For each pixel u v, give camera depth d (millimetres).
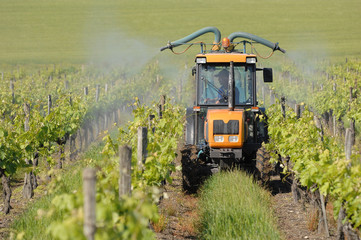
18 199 30734
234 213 23344
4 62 144375
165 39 168000
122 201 13891
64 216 13883
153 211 15859
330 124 56125
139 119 29219
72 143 45688
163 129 30781
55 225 12484
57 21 199750
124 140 29953
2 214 27203
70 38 178000
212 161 32188
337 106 54219
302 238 22891
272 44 37469
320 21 188500
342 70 101375
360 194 18047
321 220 23516
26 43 172750
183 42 41094
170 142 23500
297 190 29797
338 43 157125
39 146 33719
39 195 31531
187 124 33625
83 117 47594
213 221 22625
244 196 26078
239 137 30125
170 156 23250
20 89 65750
